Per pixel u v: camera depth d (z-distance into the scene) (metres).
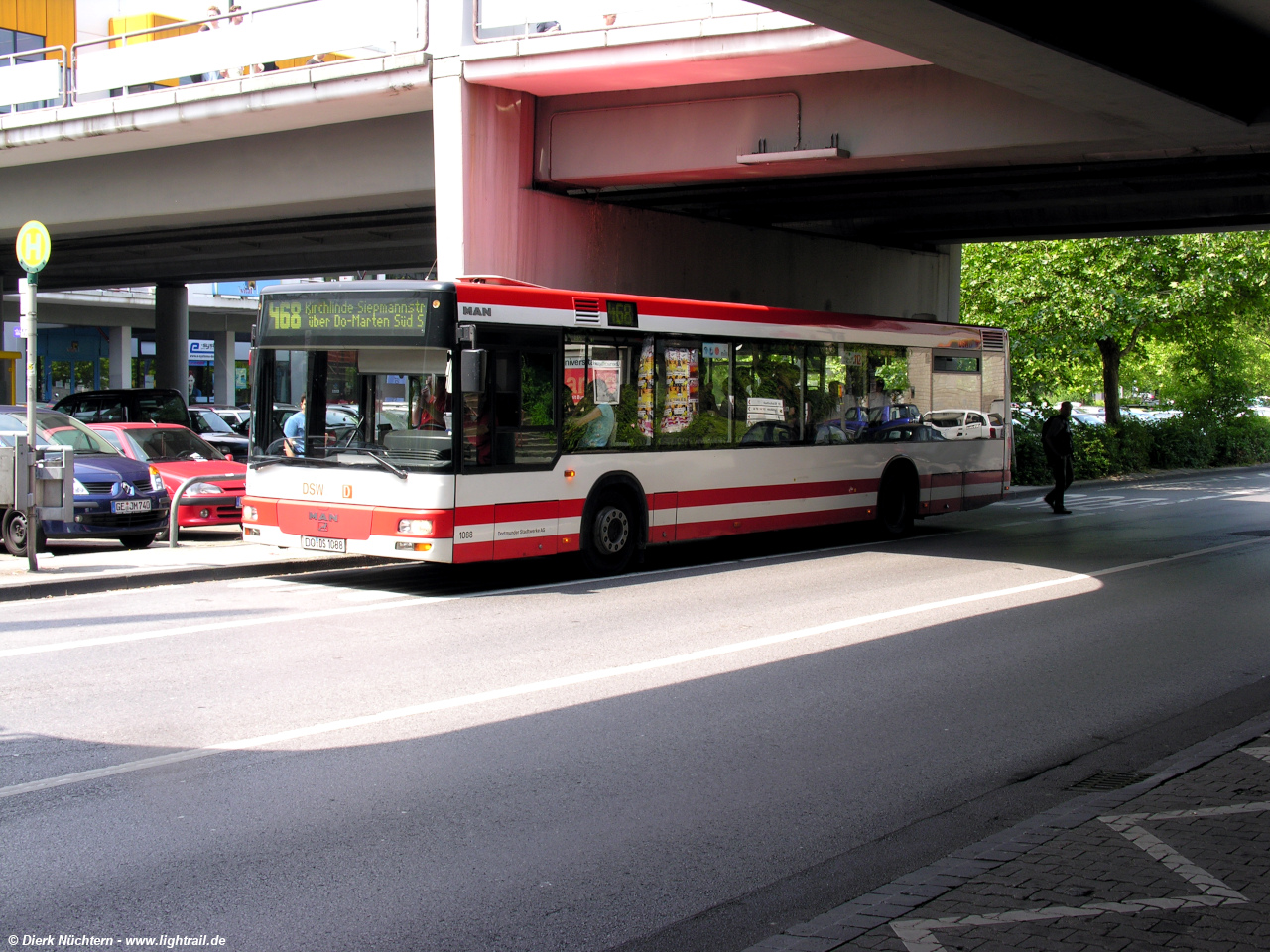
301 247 30.27
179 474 16.72
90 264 35.69
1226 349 36.41
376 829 5.46
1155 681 8.61
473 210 17.77
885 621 10.85
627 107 17.89
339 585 12.84
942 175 18.34
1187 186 19.33
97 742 6.79
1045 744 7.01
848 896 4.76
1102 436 32.19
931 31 11.30
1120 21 12.23
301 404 12.60
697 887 4.85
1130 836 5.09
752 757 6.67
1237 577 13.81
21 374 49.31
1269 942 4.00
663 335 14.08
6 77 22.09
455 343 11.81
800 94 16.52
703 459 14.56
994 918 4.23
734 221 22.70
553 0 16.64
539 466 12.62
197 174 22.22
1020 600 12.09
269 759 6.50
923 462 18.09
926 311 28.09
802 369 16.00
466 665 8.81
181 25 19.75
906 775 6.38
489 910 4.59
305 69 18.61
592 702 7.79
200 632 10.02
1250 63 13.89
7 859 5.07
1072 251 29.30
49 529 14.38
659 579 13.38
